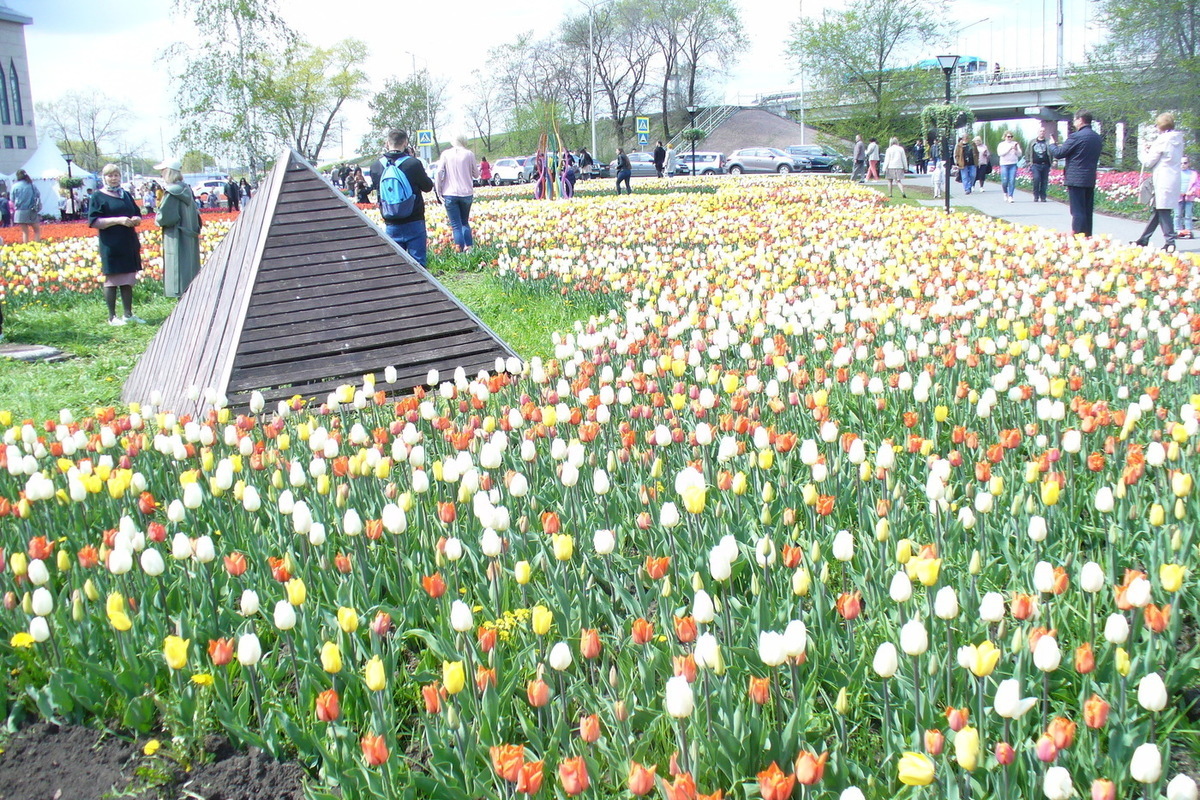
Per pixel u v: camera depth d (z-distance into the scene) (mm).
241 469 5582
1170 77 33938
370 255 9383
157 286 16469
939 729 3281
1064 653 3715
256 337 8609
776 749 3164
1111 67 35062
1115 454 5254
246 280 8852
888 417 6660
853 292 10703
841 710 3158
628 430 5703
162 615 4262
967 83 78812
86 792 3506
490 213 23609
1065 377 7180
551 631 4078
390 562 4781
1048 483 4266
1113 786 2531
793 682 3150
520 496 5016
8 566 4762
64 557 4387
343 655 3807
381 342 9109
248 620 3869
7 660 4070
